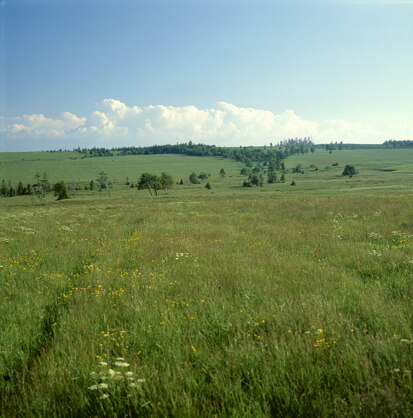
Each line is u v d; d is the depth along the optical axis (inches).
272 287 226.8
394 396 96.0
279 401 103.0
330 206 838.5
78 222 756.0
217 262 312.0
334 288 223.9
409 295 201.9
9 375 128.6
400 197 981.8
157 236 482.9
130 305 195.5
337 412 92.7
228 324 164.6
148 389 106.9
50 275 277.7
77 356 135.8
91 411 102.8
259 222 650.2
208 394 108.6
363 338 139.7
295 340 139.5
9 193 5201.8
